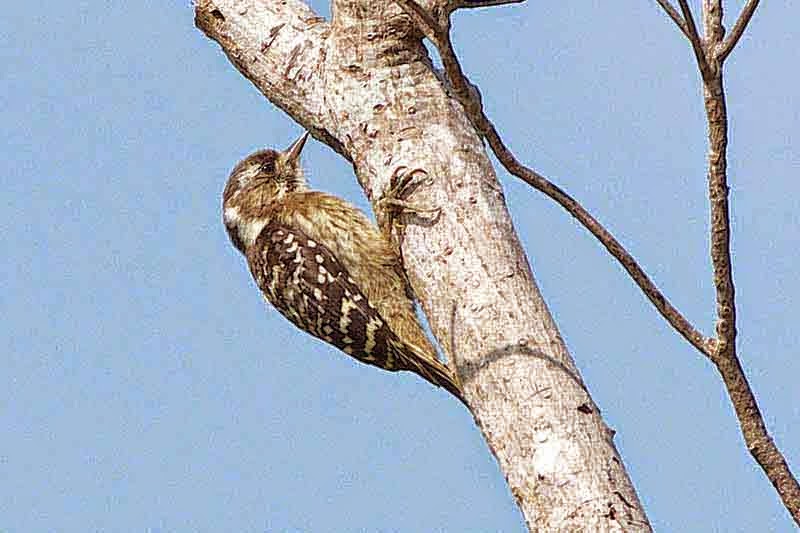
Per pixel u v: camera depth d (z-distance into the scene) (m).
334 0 11.44
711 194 7.99
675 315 8.29
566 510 8.99
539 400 9.38
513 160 8.64
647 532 8.89
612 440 9.32
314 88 11.94
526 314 9.81
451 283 10.10
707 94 7.84
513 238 10.29
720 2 7.80
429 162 10.63
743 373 8.23
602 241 8.46
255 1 12.42
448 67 8.51
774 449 8.16
